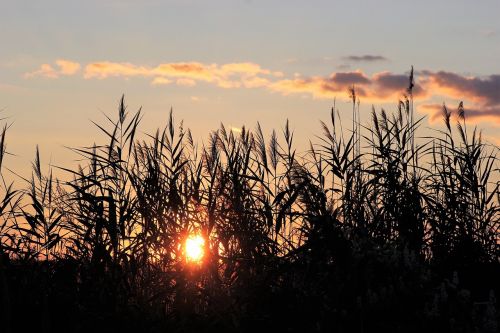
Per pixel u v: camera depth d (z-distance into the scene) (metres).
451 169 11.48
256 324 8.38
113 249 9.09
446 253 9.99
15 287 9.38
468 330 7.39
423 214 10.19
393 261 8.23
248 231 9.26
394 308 7.75
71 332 8.79
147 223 9.34
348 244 8.52
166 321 8.66
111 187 9.91
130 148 10.05
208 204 9.37
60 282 9.34
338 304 8.09
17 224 10.49
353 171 10.62
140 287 9.35
